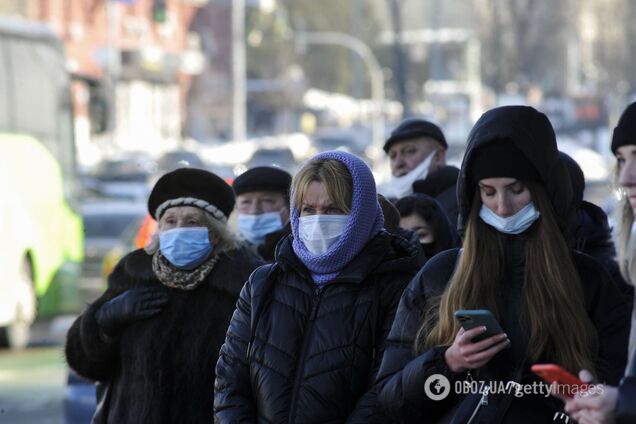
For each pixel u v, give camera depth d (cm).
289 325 1230
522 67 16162
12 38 4488
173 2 18038
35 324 4941
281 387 1217
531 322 1089
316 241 1235
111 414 1439
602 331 1107
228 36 19812
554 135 1124
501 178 1102
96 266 5162
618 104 17300
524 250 1111
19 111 4453
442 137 2092
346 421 1198
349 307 1226
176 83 18038
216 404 1256
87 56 15450
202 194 1453
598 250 1547
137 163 10119
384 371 1152
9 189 4288
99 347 1451
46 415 2938
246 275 1440
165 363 1418
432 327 1131
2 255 4194
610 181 1102
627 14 17638
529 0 16088
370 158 13075
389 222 1420
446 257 1159
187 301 1433
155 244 1466
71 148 4825
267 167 1856
